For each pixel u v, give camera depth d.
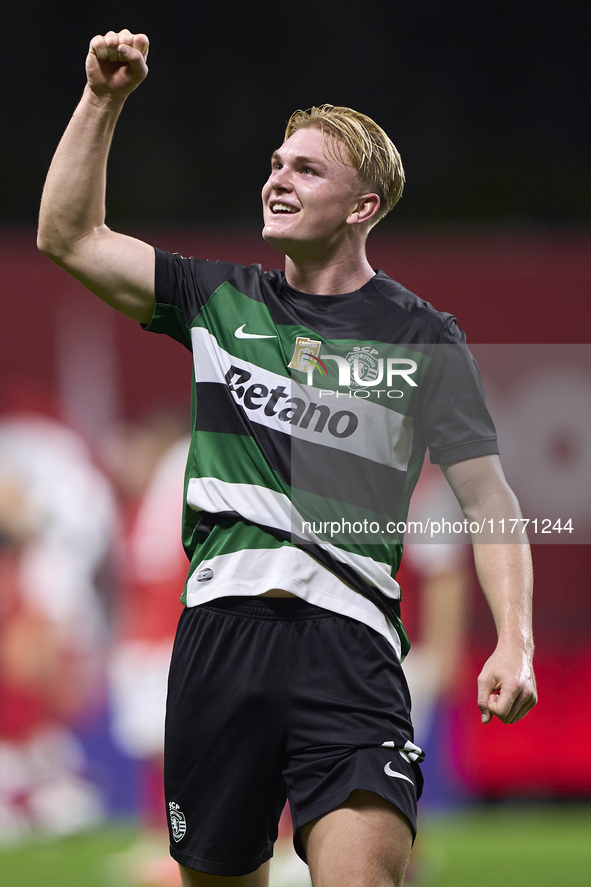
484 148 41.53
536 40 42.16
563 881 16.55
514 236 35.47
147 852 17.36
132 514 21.56
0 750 21.33
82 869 17.50
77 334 21.92
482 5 42.03
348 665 7.80
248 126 40.75
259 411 8.14
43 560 21.66
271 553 7.95
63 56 40.97
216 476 8.20
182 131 40.34
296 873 16.14
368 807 7.45
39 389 21.86
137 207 38.81
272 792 8.04
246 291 8.55
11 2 40.78
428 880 16.58
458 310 22.42
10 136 40.06
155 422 21.72
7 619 21.59
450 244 25.91
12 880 16.62
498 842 19.70
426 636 19.50
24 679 21.50
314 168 8.34
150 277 8.59
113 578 21.50
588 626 22.12
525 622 7.69
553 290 22.38
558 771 22.06
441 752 21.88
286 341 8.27
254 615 7.91
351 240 8.52
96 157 8.41
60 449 21.75
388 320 8.30
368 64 42.09
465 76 42.34
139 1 41.16
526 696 7.41
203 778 7.96
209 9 41.31
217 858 7.96
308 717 7.74
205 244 23.33
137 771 21.38
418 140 41.47
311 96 41.69
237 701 7.84
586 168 40.62
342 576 7.98
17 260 21.98
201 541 8.27
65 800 21.20
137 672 17.64
